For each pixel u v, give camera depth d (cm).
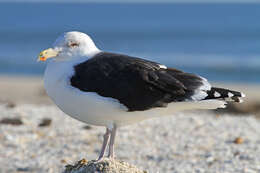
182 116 1842
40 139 1508
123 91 898
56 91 923
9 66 4600
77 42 935
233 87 3481
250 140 1510
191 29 9469
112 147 934
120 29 9688
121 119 922
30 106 2095
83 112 916
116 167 902
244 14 16025
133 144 1466
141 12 17725
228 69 4394
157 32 8850
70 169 957
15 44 6762
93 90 899
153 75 909
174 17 14525
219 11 18238
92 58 932
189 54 5528
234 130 1647
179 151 1405
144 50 6066
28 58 5200
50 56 919
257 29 9256
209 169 1248
